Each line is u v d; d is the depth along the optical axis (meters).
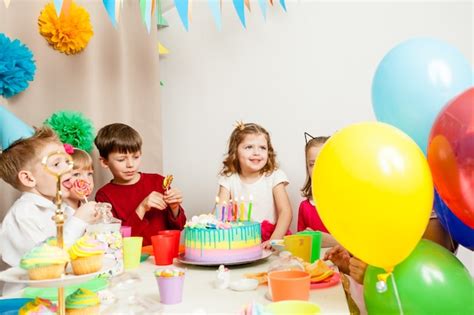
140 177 2.00
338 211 0.86
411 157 0.84
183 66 2.25
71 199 1.69
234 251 1.14
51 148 1.47
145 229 1.75
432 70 1.04
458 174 0.85
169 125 2.26
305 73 2.13
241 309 0.76
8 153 1.46
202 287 0.96
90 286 0.88
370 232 0.84
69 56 1.94
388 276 0.90
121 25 2.07
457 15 1.99
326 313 0.78
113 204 1.90
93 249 0.75
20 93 1.82
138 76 2.11
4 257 1.39
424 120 1.04
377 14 2.06
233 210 1.37
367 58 2.07
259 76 2.17
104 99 2.05
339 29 2.10
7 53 1.66
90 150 1.91
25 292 0.89
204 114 2.22
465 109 0.86
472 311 0.88
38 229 1.38
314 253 1.21
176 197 1.77
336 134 0.92
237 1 1.79
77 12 1.89
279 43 2.15
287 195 1.97
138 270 1.13
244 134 1.97
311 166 1.87
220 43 2.21
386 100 1.09
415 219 0.83
